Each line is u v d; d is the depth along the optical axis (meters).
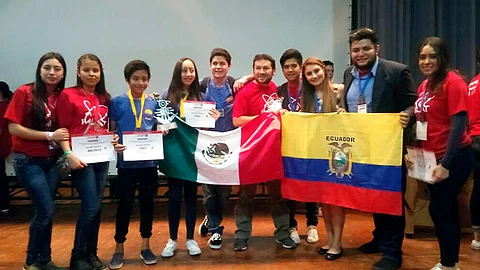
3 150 4.34
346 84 2.86
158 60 4.67
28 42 4.57
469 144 2.43
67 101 2.45
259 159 2.96
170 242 2.98
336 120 2.80
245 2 4.71
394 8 4.53
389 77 2.60
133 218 4.23
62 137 2.43
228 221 4.09
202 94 3.19
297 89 3.15
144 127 2.76
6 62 4.57
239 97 3.10
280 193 3.16
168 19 4.66
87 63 2.52
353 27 4.82
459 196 3.58
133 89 2.75
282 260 2.88
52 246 3.25
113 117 2.74
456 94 2.27
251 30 4.73
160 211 4.56
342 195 2.79
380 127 2.63
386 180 2.61
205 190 3.22
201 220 4.16
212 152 2.96
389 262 2.65
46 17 4.57
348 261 2.85
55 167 2.57
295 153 2.96
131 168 2.71
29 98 2.46
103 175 2.64
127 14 4.62
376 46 2.64
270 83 3.16
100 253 3.06
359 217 4.16
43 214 2.47
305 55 4.80
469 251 3.11
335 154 2.81
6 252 3.12
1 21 4.55
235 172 2.94
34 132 2.42
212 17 4.68
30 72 4.59
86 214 2.54
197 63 4.71
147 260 2.79
